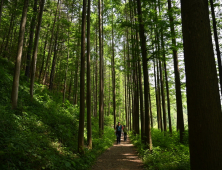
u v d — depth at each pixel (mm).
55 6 17109
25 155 4312
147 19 8055
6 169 3520
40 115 8828
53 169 4496
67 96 24312
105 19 16922
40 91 12961
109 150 9781
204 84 2477
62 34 15750
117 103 34062
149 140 7844
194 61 2590
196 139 2424
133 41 8969
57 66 21812
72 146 7496
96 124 17484
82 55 7664
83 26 7879
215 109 2412
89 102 9039
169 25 7531
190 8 2744
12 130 5410
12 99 7730
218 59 8203
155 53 7883
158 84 16969
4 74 10406
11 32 15477
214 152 2275
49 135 7137
